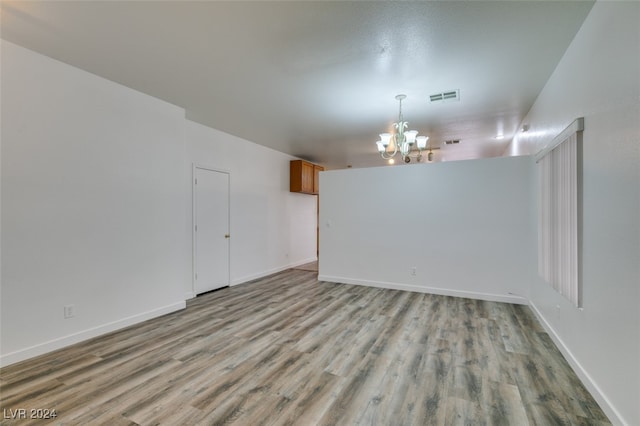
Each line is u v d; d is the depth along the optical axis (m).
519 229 4.23
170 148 3.84
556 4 2.00
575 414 1.86
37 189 2.66
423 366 2.46
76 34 2.37
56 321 2.77
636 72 1.53
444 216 4.70
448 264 4.66
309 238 8.09
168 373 2.37
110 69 2.95
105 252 3.15
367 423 1.80
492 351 2.72
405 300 4.38
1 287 2.46
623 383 1.65
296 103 3.81
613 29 1.76
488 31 2.29
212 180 4.94
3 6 2.03
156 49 2.59
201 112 4.15
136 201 3.45
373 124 4.69
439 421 1.81
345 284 5.41
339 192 5.55
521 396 2.05
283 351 2.75
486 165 4.43
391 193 5.10
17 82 2.55
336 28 2.27
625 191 1.63
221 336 3.09
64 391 2.13
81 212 2.96
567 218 2.43
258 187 6.05
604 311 1.86
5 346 2.47
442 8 2.04
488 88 3.32
